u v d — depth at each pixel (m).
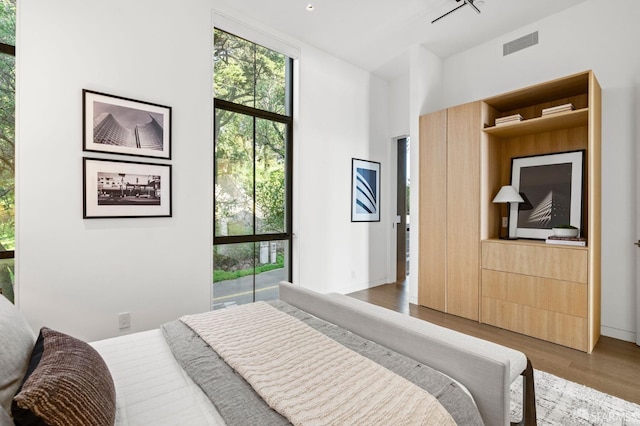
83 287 2.18
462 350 1.17
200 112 2.71
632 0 2.62
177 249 2.59
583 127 2.82
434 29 3.33
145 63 2.43
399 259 4.86
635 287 2.60
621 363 2.22
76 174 2.15
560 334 2.54
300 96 3.56
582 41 2.87
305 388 1.01
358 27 3.30
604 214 2.74
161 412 0.98
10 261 2.09
